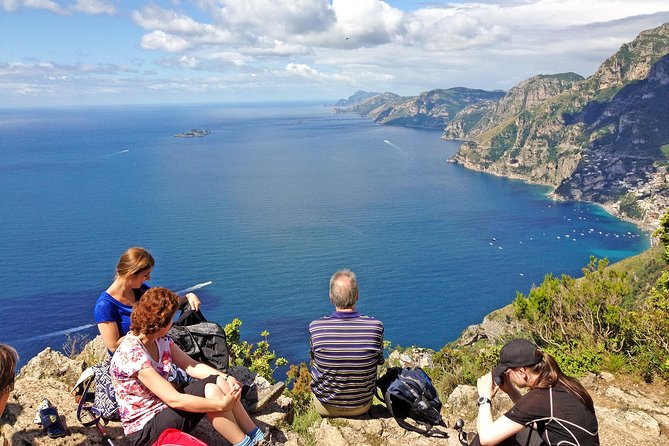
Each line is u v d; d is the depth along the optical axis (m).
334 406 6.79
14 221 196.62
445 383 11.16
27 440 5.41
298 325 109.56
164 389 4.91
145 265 5.98
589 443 4.27
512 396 4.92
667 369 9.02
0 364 4.06
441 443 6.41
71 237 173.88
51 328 101.50
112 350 5.90
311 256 161.25
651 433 7.25
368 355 6.54
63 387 6.83
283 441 6.29
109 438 5.46
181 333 6.49
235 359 12.66
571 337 11.10
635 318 10.38
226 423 5.13
